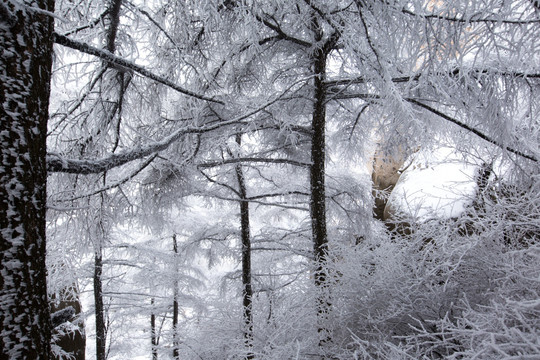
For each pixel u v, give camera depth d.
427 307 2.96
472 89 2.99
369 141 5.53
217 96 3.98
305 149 5.53
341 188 6.21
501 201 2.98
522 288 2.31
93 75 3.11
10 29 1.36
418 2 2.29
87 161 2.12
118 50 3.10
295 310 3.58
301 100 4.86
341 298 3.45
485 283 2.82
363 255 3.67
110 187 3.30
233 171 6.47
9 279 1.31
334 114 5.52
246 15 2.88
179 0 2.84
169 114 4.54
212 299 6.18
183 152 4.32
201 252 7.81
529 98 3.02
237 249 7.23
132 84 3.42
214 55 3.63
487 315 1.97
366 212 6.11
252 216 8.72
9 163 1.33
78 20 2.83
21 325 1.33
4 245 1.31
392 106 2.78
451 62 2.96
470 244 2.79
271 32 4.03
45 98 1.53
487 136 3.27
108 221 4.17
